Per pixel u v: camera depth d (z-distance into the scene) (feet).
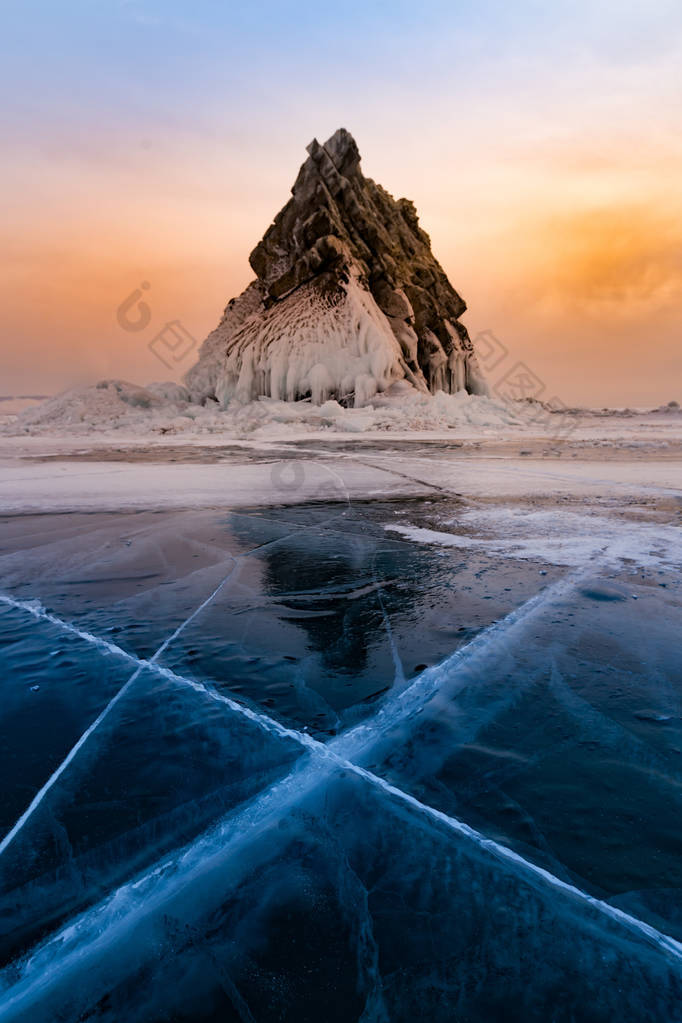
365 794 4.50
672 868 3.67
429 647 7.55
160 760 5.00
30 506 18.70
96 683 6.56
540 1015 2.70
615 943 3.11
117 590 10.19
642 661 7.03
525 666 6.90
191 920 3.31
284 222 106.63
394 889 3.51
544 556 12.30
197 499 20.18
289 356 90.89
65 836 4.05
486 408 90.58
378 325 94.73
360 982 2.90
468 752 5.09
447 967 2.97
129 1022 2.72
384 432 68.85
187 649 7.55
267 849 3.89
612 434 65.87
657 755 5.00
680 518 16.51
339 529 15.24
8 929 3.29
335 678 6.66
